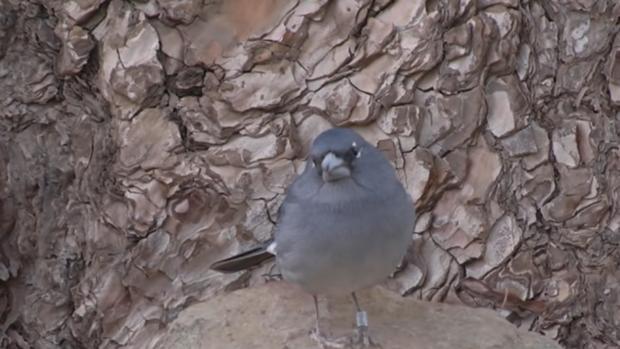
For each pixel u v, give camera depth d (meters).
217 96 9.91
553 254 10.25
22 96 10.55
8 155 10.67
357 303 9.16
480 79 9.91
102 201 10.29
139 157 9.94
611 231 10.31
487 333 9.09
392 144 9.82
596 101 10.38
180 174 9.95
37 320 10.77
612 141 10.35
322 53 9.85
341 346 8.80
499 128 10.05
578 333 10.36
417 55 9.71
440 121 9.87
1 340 10.82
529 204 10.15
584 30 10.30
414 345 8.85
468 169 9.94
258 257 9.67
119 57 9.84
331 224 8.10
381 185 8.16
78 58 10.05
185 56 9.88
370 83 9.80
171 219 10.03
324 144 8.07
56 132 10.66
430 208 9.97
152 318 10.13
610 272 10.41
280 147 9.89
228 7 9.88
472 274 10.03
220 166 9.94
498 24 9.92
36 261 10.81
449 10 9.74
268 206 9.96
